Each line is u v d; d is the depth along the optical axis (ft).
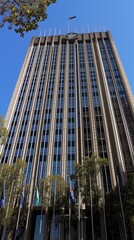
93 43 344.08
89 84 265.54
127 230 136.46
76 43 347.56
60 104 246.88
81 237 137.59
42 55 326.85
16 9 50.37
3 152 203.21
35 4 50.62
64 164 183.93
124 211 121.49
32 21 52.21
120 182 164.55
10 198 129.18
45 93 263.70
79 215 126.21
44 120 230.89
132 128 212.43
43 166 185.78
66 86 268.41
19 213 128.98
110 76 276.21
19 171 139.64
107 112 232.32
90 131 211.20
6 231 132.16
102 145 197.26
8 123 228.84
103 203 133.28
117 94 249.34
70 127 218.38
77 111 235.40
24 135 218.59
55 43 352.49
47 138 211.00
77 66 304.09
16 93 264.11
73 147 197.98
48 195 139.13
